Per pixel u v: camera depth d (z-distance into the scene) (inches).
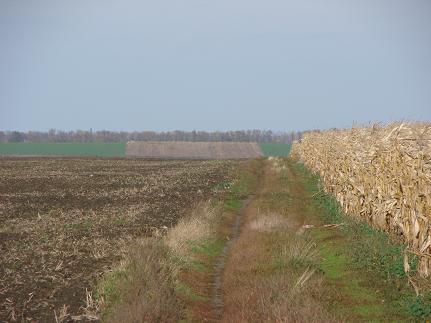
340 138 1510.8
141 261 758.5
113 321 595.2
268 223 1120.8
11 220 1203.9
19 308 661.3
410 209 832.9
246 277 784.3
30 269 818.2
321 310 608.1
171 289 705.6
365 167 1112.8
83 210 1343.5
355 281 748.0
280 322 583.5
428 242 750.5
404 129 971.9
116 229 1107.9
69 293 713.0
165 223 1176.8
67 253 907.4
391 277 742.5
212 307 719.1
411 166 829.2
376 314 629.6
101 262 852.0
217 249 1019.9
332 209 1327.5
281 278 719.1
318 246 950.4
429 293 656.4
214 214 1246.9
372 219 1071.0
